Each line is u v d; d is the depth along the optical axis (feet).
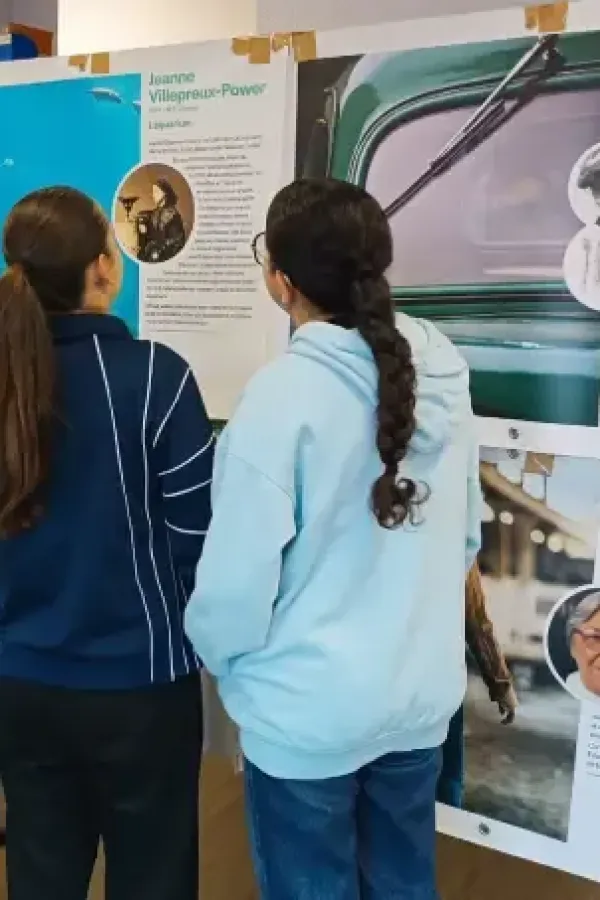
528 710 4.94
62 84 5.97
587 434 4.57
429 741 4.04
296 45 5.16
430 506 3.78
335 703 3.66
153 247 5.82
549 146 4.48
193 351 5.78
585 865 4.87
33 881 4.39
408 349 3.60
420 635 3.80
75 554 3.95
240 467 3.55
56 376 3.84
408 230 4.92
